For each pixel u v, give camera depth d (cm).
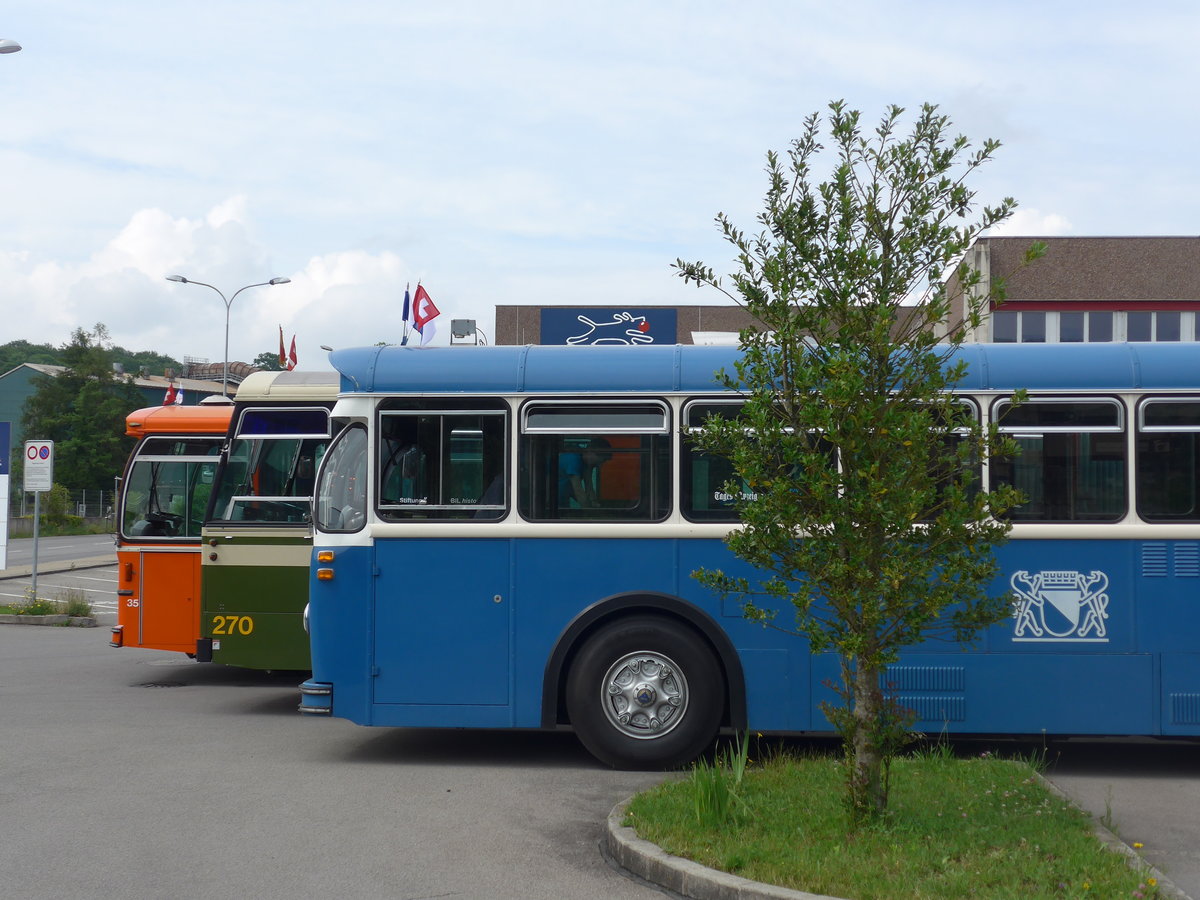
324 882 599
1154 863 623
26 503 7788
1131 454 857
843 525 600
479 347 907
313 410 1192
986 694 844
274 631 1170
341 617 888
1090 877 552
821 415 595
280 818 727
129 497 1294
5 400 9994
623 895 578
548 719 868
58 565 3494
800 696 851
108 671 1462
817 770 773
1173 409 858
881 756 642
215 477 1189
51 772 864
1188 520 852
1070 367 865
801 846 602
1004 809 670
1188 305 2819
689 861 590
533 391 888
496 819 725
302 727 1060
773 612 651
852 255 610
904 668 845
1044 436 860
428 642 881
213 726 1064
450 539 884
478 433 892
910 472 605
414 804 764
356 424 904
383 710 882
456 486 890
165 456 1298
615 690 862
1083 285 2831
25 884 595
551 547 877
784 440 612
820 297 620
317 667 891
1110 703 842
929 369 620
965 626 633
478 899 573
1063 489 855
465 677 878
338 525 898
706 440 649
